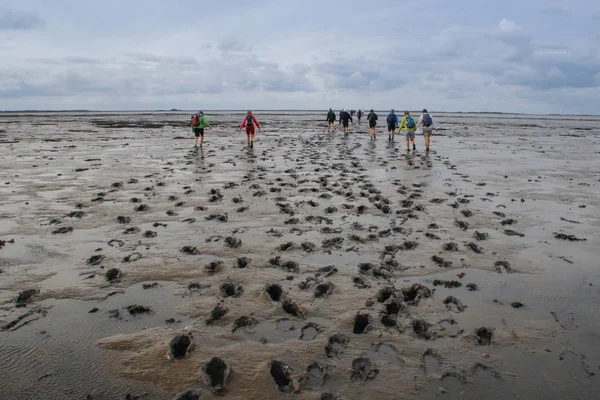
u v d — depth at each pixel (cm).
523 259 576
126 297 451
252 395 295
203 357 340
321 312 420
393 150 2123
